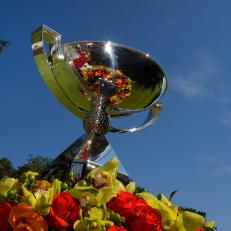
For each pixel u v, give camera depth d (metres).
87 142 1.35
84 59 1.54
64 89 1.56
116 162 0.92
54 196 0.82
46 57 1.51
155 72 1.59
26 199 0.80
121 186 0.90
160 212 0.87
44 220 0.79
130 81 1.56
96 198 0.82
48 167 1.29
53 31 1.51
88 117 1.49
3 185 0.83
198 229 0.92
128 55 1.55
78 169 1.25
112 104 1.57
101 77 1.54
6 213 0.80
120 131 1.61
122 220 0.82
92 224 0.79
